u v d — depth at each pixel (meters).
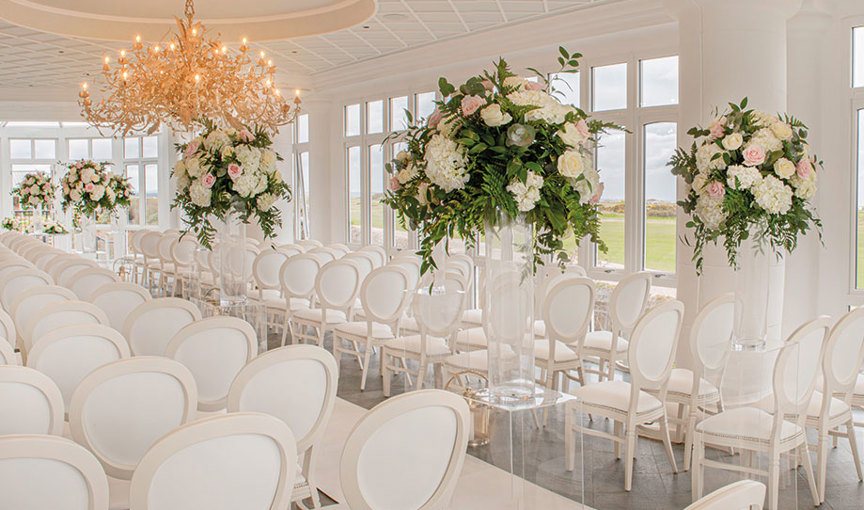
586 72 7.98
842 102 6.22
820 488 3.67
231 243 5.01
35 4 8.42
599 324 7.98
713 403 3.70
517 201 2.44
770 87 5.08
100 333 3.50
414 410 2.29
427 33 8.55
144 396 2.75
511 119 2.40
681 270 5.37
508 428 2.66
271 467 2.14
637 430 4.79
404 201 2.63
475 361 2.96
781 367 3.35
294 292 7.14
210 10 8.71
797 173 3.52
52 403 2.70
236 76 7.27
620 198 7.83
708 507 1.39
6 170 17.09
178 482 1.97
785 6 5.04
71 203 12.13
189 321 4.45
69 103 14.03
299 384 2.96
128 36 9.16
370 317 5.87
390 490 2.34
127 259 11.41
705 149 3.58
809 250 6.40
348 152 11.66
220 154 4.83
